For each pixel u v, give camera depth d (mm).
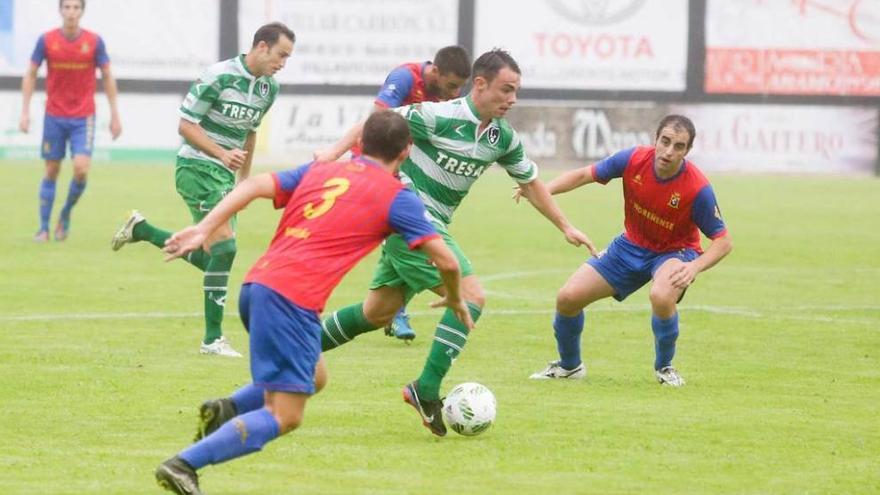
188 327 34750
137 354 30719
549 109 88750
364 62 88562
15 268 45125
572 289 28312
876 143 89625
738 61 89312
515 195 26656
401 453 22125
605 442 23078
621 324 36562
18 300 38531
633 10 89125
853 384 28781
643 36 89250
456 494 19688
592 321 37000
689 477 20875
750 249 55625
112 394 26297
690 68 89312
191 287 41875
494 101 24688
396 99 30828
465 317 20234
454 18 88875
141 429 23469
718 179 86562
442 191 25297
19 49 87000
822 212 70062
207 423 19531
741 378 29312
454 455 22031
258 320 18844
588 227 62156
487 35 89312
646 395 27297
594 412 25531
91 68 51875
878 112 89562
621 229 61562
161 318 36000
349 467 21156
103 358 30078
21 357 29984
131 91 88312
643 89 89625
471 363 30750
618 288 28703
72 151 52219
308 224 19266
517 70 24703
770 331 35781
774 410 25953
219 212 19312
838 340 34469
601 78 89562
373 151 19891
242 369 29188
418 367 29906
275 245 19469
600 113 88812
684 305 40344
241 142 33469
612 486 20281
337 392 27047
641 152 28250
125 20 87812
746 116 89688
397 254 24312
